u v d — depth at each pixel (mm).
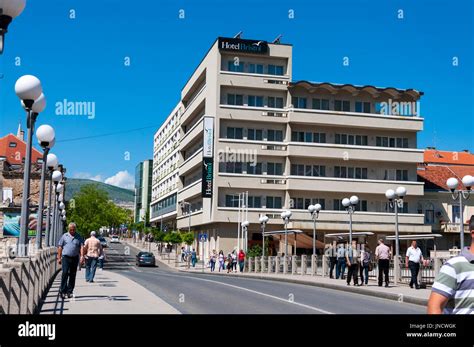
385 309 15977
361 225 62844
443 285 4270
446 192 67938
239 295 19484
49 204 23188
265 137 63250
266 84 63094
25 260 10227
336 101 65312
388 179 65562
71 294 15156
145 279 28641
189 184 74250
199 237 72125
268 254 48125
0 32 9180
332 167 64312
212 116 61750
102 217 72750
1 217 52938
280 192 62656
